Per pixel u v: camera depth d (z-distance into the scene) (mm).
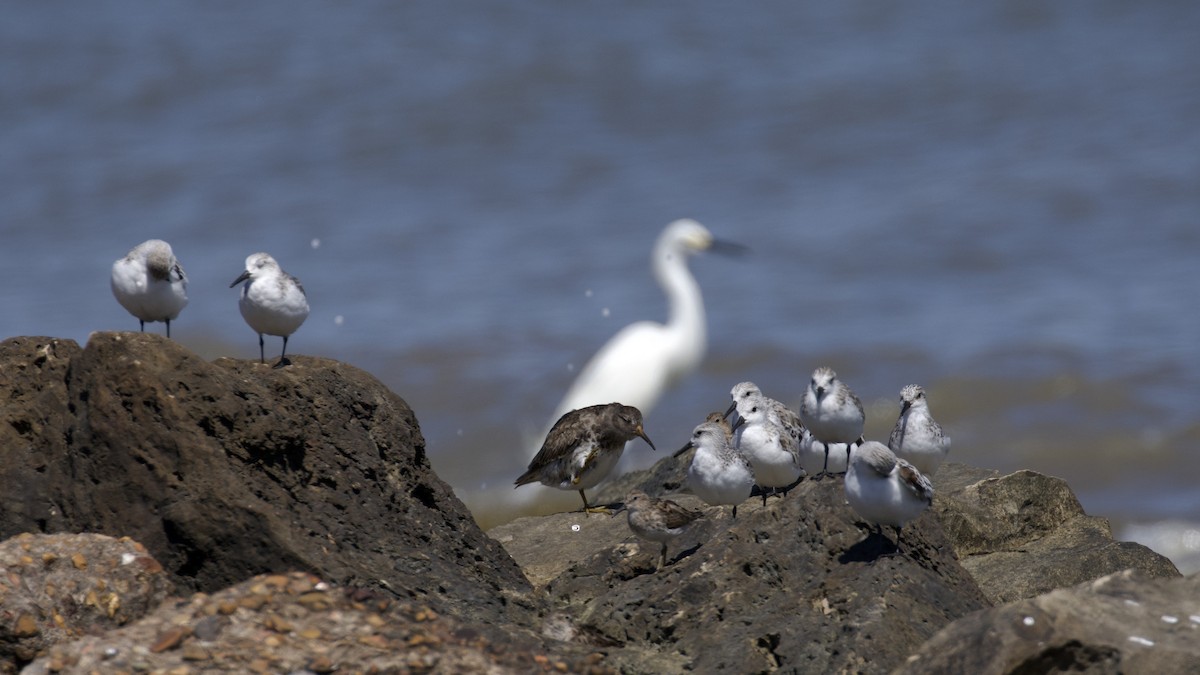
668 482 14805
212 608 8930
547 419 25219
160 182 38156
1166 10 49281
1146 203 34062
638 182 37875
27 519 10109
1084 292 29719
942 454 12539
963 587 10844
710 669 9477
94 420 10047
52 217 36281
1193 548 18922
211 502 9828
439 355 27891
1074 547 12984
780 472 12070
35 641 9070
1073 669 8281
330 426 10875
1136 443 23062
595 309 30047
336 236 34812
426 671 8500
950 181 36312
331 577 9781
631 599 10352
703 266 32906
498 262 33062
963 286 30734
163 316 12641
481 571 11305
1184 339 26781
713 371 27156
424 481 11469
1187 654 8133
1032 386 25344
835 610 9883
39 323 29359
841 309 29812
